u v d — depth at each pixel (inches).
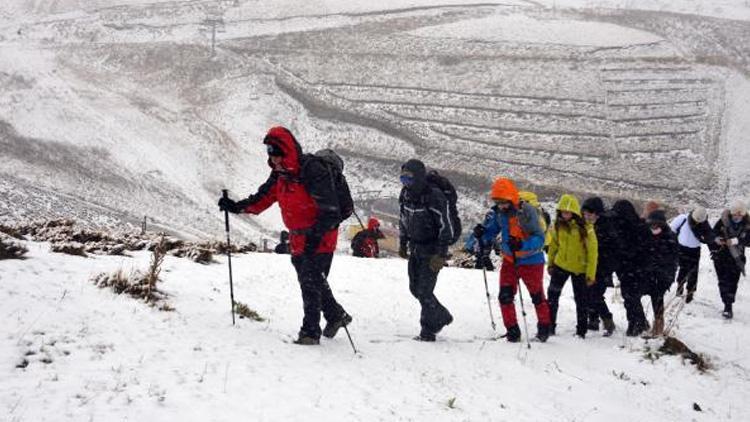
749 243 453.7
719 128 2314.2
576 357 314.0
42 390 171.6
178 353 217.5
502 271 335.3
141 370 196.4
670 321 379.2
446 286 487.8
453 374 260.2
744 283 617.6
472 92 2509.8
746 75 2642.7
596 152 2151.8
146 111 2326.5
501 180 325.1
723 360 344.5
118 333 225.6
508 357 297.1
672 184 2010.3
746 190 2004.2
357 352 264.8
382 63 2736.2
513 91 2511.1
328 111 2381.9
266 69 2689.5
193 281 349.7
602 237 356.8
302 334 262.4
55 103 2279.8
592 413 245.9
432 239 299.4
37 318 222.5
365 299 404.2
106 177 1797.5
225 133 2229.3
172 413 170.7
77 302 249.1
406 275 513.3
